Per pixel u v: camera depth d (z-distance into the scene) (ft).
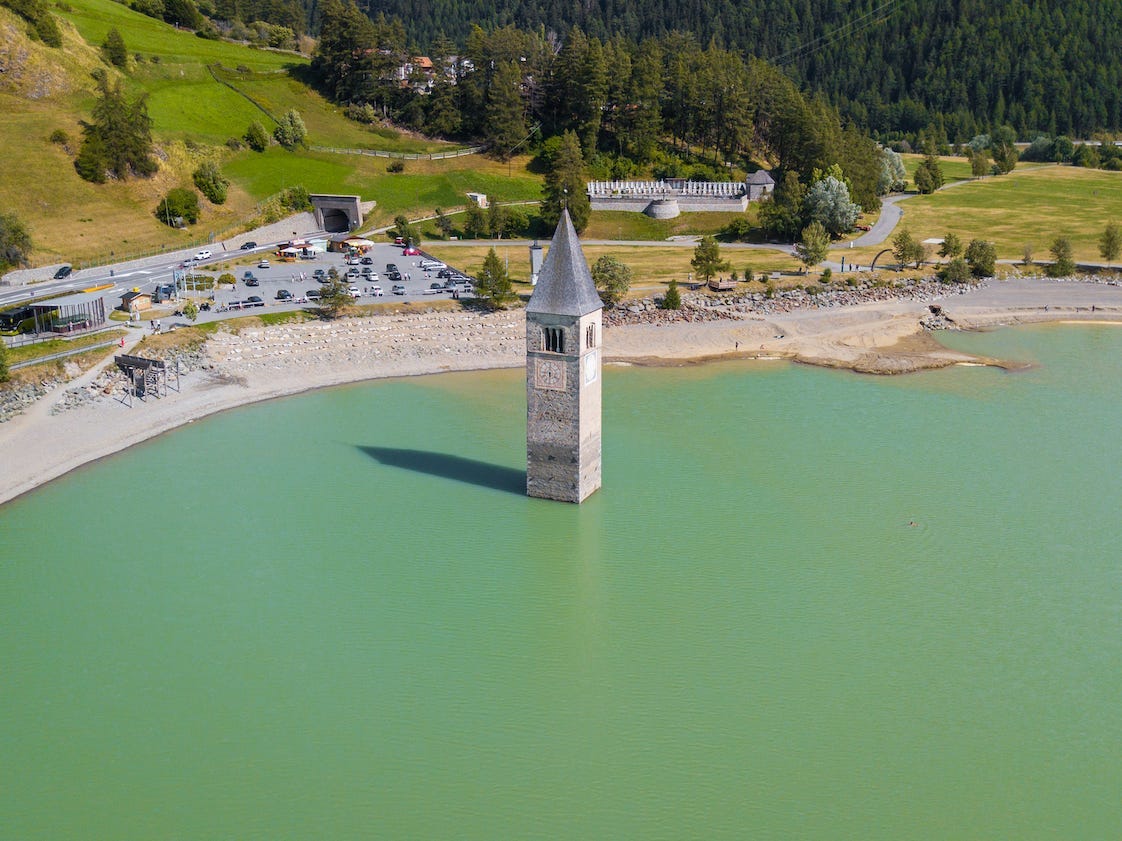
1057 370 556.10
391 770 246.47
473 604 316.60
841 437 456.86
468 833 227.20
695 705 270.05
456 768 247.29
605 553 347.56
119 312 563.48
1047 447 445.78
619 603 317.63
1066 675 283.18
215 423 470.80
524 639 298.97
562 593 322.96
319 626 305.32
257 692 275.18
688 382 537.65
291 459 426.51
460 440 449.06
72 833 226.58
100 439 441.68
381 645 296.10
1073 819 230.89
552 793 239.50
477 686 277.85
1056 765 247.91
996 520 374.84
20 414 447.42
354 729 260.83
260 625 305.94
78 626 304.71
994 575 336.29
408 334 581.12
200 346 532.32
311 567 338.13
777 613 313.12
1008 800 236.43
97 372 486.79
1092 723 263.29
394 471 413.59
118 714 266.16
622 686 277.64
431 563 340.80
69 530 363.76
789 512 379.55
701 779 243.60
